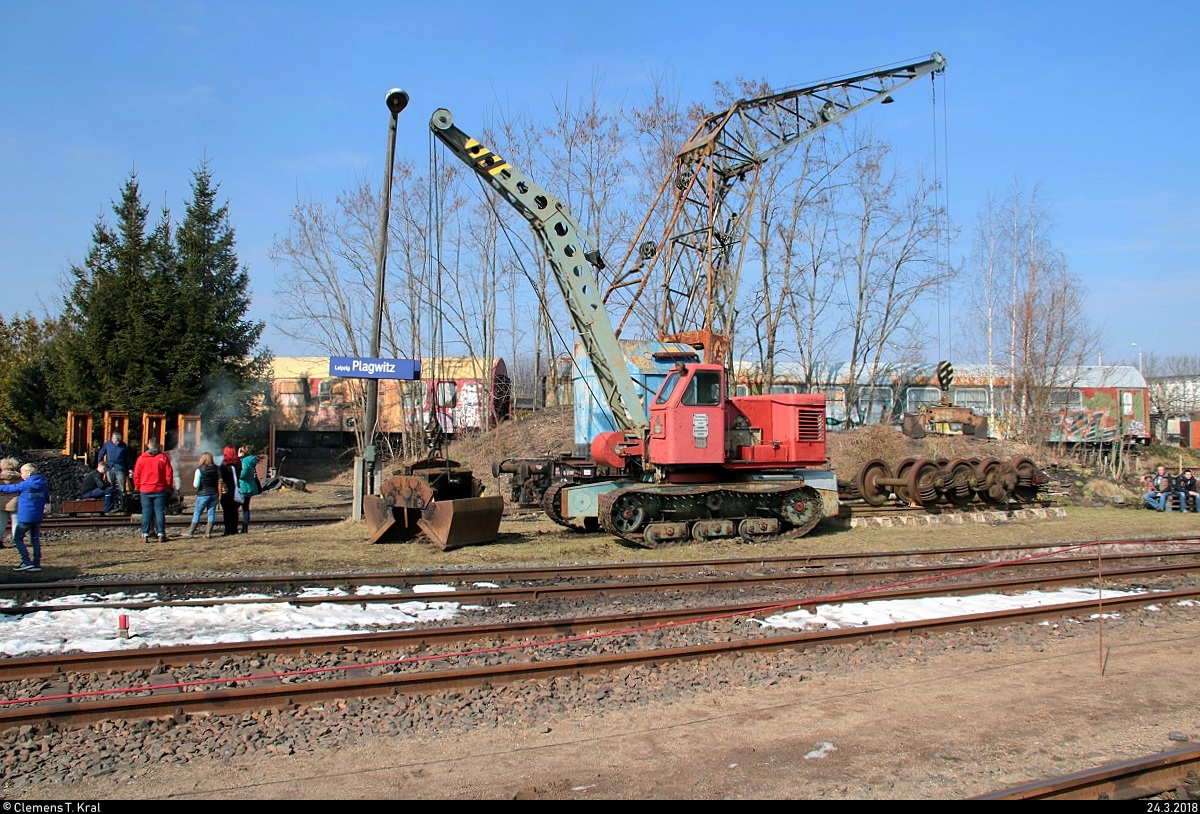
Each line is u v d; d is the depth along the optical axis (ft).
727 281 92.43
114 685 23.21
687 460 53.26
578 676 24.07
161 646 26.03
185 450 93.66
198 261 119.34
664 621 30.73
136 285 114.73
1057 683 24.35
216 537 55.67
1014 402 130.82
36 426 118.11
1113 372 168.14
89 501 69.87
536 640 28.25
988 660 26.78
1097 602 33.45
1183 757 17.60
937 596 36.27
